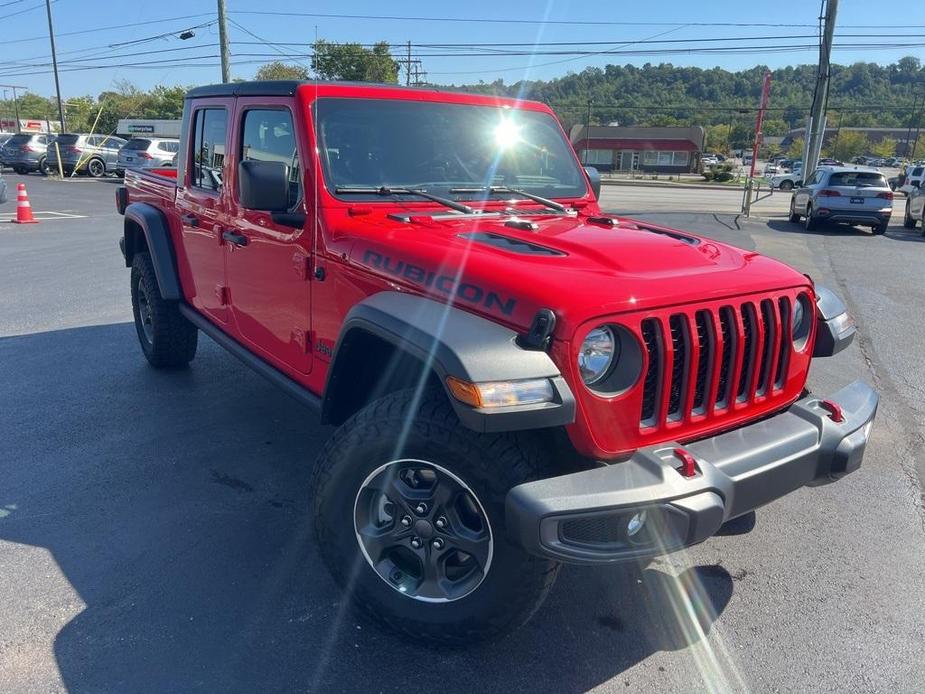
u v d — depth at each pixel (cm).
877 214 1639
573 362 228
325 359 327
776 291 278
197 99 434
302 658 264
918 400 543
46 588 300
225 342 423
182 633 275
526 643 276
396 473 256
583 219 357
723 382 267
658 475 224
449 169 362
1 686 246
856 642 280
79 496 376
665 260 274
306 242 327
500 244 282
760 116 2088
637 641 279
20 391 522
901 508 382
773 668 265
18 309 761
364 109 346
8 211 1686
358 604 274
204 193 433
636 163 7900
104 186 2450
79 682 249
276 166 299
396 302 261
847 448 268
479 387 217
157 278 499
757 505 248
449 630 257
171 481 393
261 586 304
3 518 354
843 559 336
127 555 325
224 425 467
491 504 236
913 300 897
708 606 301
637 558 224
